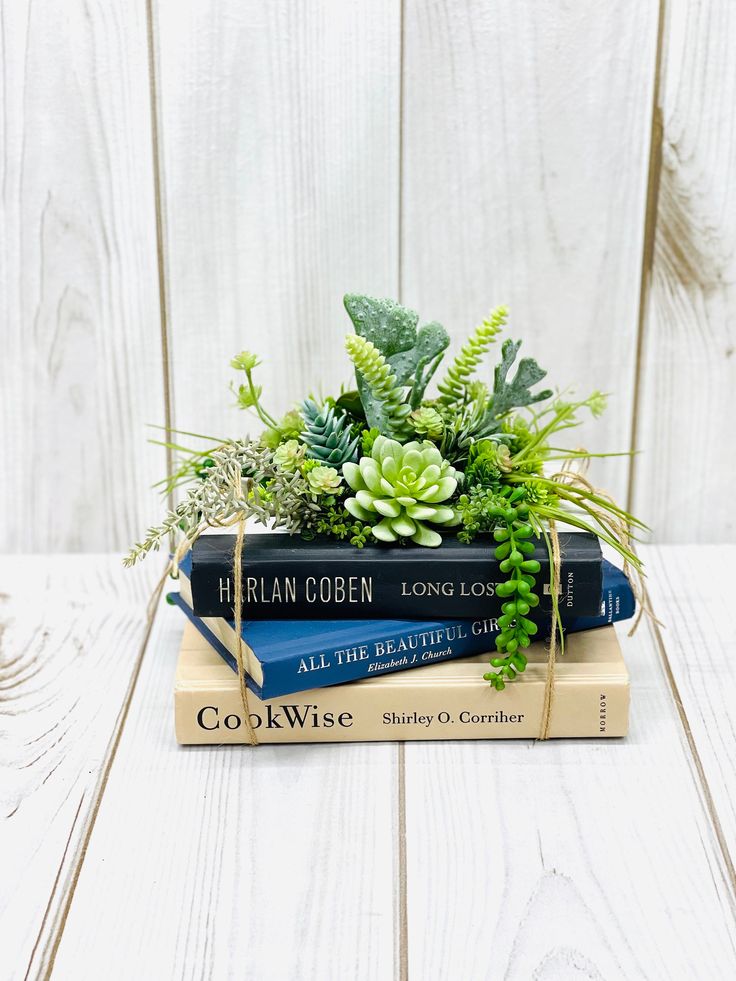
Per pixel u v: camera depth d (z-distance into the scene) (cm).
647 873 71
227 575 80
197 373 118
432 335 88
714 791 79
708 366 117
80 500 122
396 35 108
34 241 114
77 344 117
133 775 81
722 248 113
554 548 79
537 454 91
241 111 110
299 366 118
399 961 65
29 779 80
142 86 109
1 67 109
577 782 79
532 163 112
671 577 113
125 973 64
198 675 83
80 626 104
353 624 82
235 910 68
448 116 111
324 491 82
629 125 110
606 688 82
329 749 83
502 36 108
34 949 66
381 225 114
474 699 82
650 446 120
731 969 64
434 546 82
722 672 94
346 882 70
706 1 107
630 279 115
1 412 119
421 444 84
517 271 115
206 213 113
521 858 72
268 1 108
